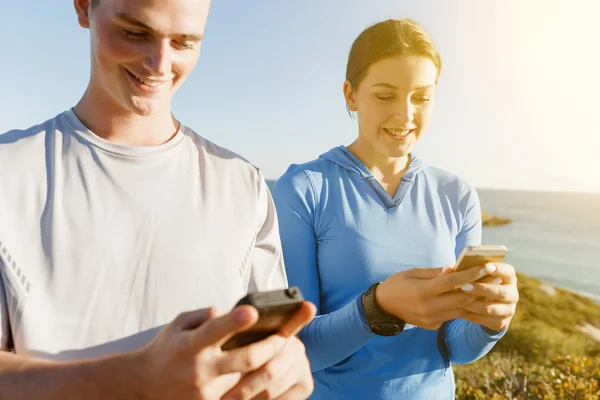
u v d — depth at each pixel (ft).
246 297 2.80
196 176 4.67
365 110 6.15
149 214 4.26
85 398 2.84
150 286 4.11
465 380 27.09
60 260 3.92
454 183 6.89
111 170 4.25
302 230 6.16
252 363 2.78
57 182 4.09
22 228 3.91
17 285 3.75
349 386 5.87
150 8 3.63
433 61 5.90
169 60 3.90
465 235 6.81
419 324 4.97
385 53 5.74
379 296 5.13
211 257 4.40
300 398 3.33
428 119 6.18
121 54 3.78
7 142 4.17
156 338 2.89
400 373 5.88
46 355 3.73
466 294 4.69
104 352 3.92
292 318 2.93
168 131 4.70
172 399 2.76
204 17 4.03
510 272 4.80
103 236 4.07
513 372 27.45
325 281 6.20
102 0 3.73
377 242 6.15
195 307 4.24
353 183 6.45
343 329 5.25
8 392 2.96
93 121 4.38
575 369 27.48
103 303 3.97
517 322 34.17
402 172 6.75
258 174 5.10
